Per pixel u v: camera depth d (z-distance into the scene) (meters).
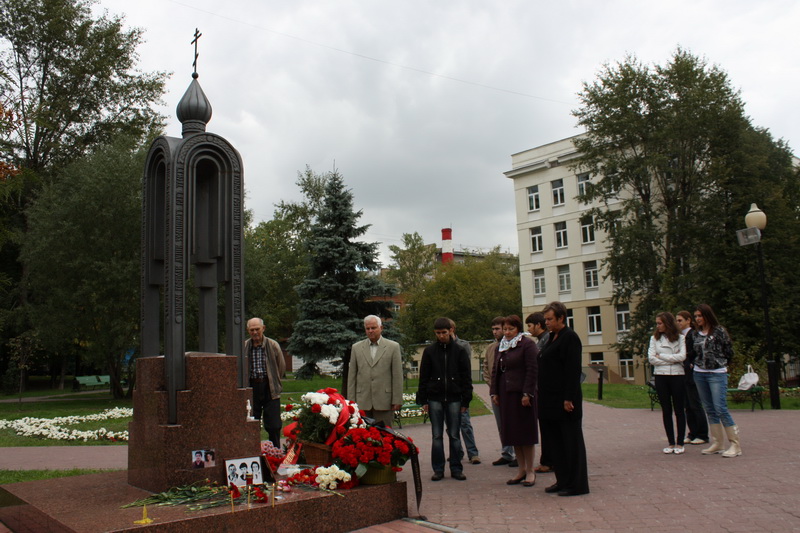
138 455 5.80
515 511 5.66
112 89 29.64
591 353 40.44
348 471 5.44
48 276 23.36
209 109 6.59
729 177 28.08
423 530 5.11
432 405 7.58
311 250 19.61
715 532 4.73
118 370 26.88
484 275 49.25
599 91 31.86
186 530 4.30
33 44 27.97
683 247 29.61
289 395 23.67
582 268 41.00
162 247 6.69
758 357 25.53
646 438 10.24
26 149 27.97
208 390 5.63
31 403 24.81
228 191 6.49
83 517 4.52
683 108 29.34
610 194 31.94
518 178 44.69
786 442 9.01
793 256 27.47
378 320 7.79
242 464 5.62
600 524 5.09
